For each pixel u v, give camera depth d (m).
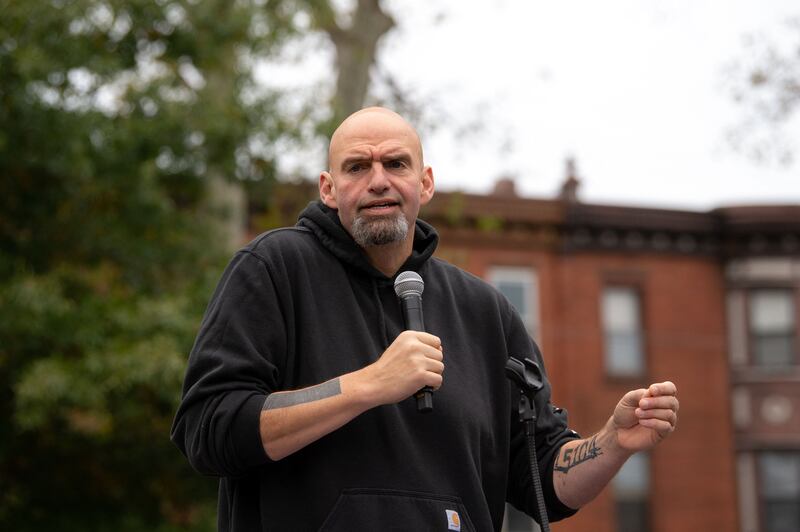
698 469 25.28
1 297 12.48
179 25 13.94
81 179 13.58
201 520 14.26
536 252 25.11
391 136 3.41
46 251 14.38
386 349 3.31
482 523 3.32
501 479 3.55
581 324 25.08
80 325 12.50
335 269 3.46
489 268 24.73
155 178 14.06
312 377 3.29
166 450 14.40
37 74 12.59
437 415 3.35
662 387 3.35
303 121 14.00
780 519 25.28
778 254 25.97
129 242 14.34
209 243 14.84
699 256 26.06
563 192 25.52
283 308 3.33
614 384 25.05
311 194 15.70
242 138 13.97
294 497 3.18
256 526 3.26
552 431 3.74
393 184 3.38
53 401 12.24
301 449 3.21
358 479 3.18
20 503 14.48
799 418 25.47
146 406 13.37
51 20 12.88
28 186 13.97
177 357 12.06
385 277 3.52
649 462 25.12
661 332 25.52
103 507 14.80
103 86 13.31
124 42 13.78
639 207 25.39
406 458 3.24
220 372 3.17
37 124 12.88
